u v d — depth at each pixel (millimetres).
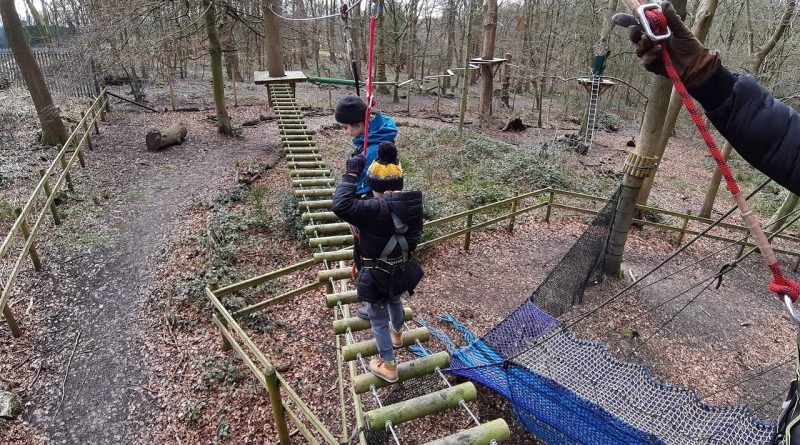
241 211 10016
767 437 4348
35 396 5434
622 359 6613
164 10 16203
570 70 23641
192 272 7742
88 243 8422
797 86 12242
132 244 8523
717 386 6254
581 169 14734
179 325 6578
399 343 3762
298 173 9406
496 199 11172
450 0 26688
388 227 3016
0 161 11156
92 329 6477
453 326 6910
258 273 7855
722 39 18859
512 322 5855
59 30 25641
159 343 6285
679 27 1194
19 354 5938
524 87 34438
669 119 9453
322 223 7730
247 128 17000
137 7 13773
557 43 25766
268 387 4230
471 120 21016
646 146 7477
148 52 15016
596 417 3979
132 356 6070
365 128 3494
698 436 4383
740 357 6816
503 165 13461
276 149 14609
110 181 11219
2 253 6105
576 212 11125
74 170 11484
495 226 10180
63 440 4961
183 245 8508
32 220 8820
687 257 9539
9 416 5086
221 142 15008
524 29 25781
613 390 4914
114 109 17875
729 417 4605
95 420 5199
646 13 1186
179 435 5074
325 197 8562
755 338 7234
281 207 9859
